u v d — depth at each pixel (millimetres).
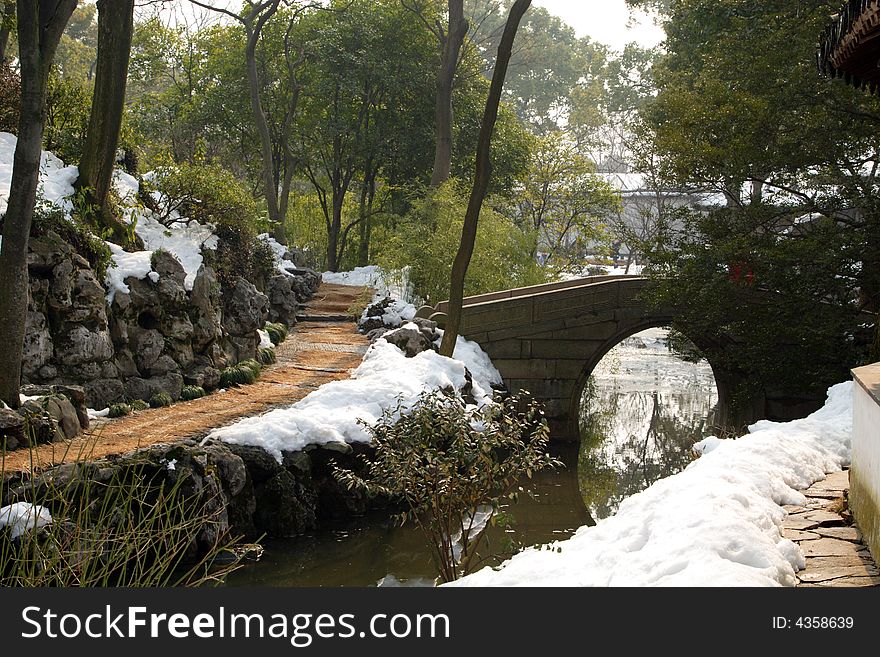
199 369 16297
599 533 5867
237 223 19953
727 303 20312
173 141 38875
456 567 10102
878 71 8125
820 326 18688
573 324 23594
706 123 20531
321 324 25094
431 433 10492
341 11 36250
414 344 20781
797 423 9344
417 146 36281
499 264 27281
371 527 13984
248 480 13078
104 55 16328
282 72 37938
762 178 20344
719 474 6492
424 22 35312
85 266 14156
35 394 12383
